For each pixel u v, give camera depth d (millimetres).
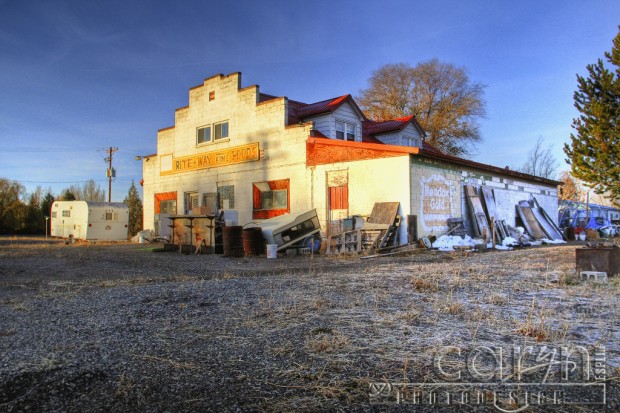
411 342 4055
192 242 16125
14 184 49750
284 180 18875
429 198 15875
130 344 4066
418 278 8000
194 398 2912
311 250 14953
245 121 20656
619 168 19625
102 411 2738
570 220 29594
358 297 6207
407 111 40594
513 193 21672
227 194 21453
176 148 24500
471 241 16203
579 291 6566
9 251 17250
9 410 2746
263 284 7559
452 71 39594
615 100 19875
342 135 19859
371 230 14867
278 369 3420
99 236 27906
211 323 4805
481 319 4863
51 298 6453
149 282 8344
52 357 3691
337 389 3041
